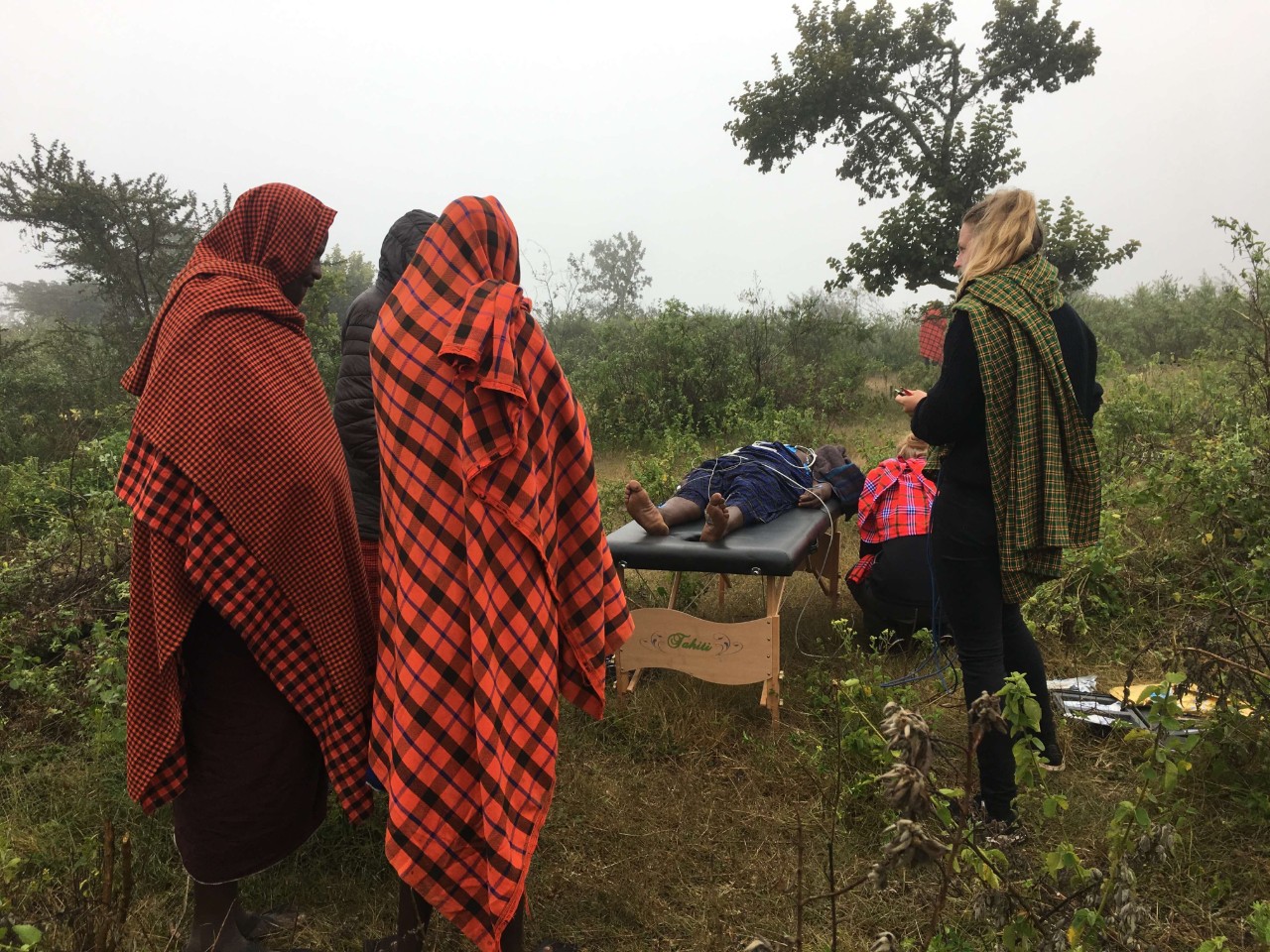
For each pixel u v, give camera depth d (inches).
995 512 97.7
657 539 142.8
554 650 79.8
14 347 395.5
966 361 96.1
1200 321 585.0
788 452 180.4
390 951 84.7
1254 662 108.2
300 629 83.5
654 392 423.2
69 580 168.1
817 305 549.6
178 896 96.5
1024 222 99.1
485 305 74.4
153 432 78.7
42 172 496.4
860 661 149.9
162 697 83.0
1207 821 100.3
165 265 517.3
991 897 67.3
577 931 92.2
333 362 378.6
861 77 560.7
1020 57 554.6
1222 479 163.6
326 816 106.7
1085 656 150.9
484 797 74.5
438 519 74.7
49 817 109.5
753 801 114.0
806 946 86.7
